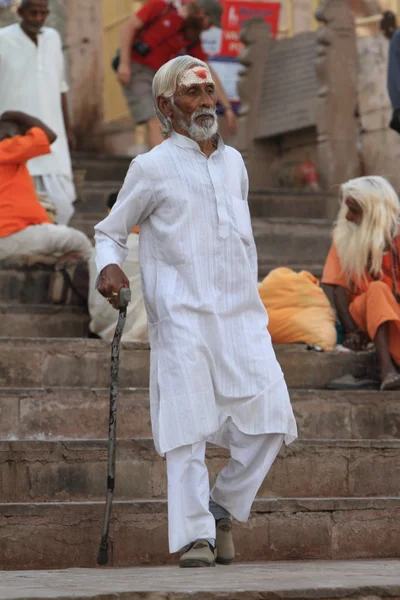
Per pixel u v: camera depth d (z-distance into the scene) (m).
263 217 16.69
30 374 10.73
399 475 9.82
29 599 6.06
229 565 8.14
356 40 17.36
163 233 7.99
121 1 21.25
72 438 9.98
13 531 8.34
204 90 8.07
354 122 17.36
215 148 8.21
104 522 8.02
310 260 15.19
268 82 18.56
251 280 8.05
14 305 12.38
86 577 7.23
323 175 17.33
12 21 20.67
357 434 10.70
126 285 7.99
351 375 11.30
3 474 8.93
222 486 8.11
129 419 10.09
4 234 12.72
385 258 11.67
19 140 12.88
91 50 21.36
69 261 12.79
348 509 8.98
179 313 7.86
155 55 16.66
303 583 6.68
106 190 16.56
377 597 6.53
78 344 10.85
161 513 8.59
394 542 9.09
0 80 15.29
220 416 7.91
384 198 11.66
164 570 7.64
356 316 11.71
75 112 21.30
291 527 8.86
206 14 16.75
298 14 21.67
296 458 9.58
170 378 7.80
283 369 11.38
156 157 8.05
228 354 7.90
